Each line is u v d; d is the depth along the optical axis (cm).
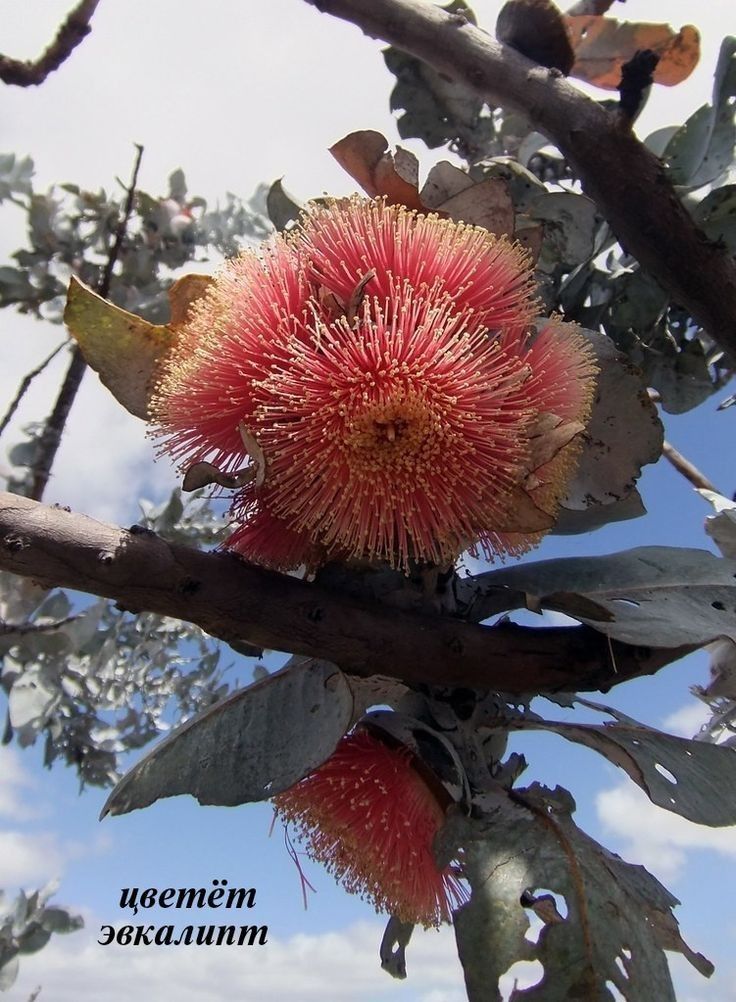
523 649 24
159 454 24
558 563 29
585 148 27
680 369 34
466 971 22
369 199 24
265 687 25
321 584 24
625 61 33
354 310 22
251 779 23
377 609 24
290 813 26
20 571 21
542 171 37
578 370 24
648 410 28
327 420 22
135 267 41
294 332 23
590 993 21
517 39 29
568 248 33
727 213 31
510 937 22
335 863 26
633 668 25
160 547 22
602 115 27
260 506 24
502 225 25
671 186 27
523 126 37
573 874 23
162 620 42
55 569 21
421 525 22
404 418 22
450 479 22
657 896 24
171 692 42
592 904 22
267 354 22
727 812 25
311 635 23
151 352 26
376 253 23
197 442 24
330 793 25
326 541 22
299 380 22
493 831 24
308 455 22
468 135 37
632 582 28
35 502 22
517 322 23
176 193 42
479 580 28
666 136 35
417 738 25
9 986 38
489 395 22
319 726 24
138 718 42
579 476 28
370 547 22
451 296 23
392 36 29
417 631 24
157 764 24
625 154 27
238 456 24
